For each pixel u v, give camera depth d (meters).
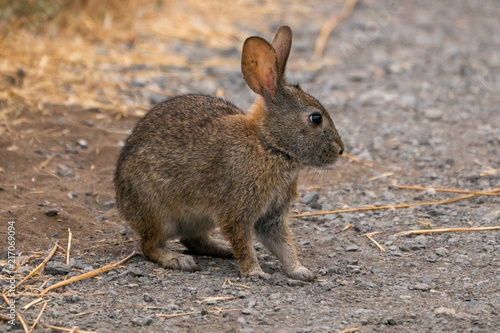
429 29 24.91
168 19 22.36
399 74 19.78
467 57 21.55
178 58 19.27
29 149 12.91
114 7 21.41
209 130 9.63
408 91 18.34
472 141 15.01
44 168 12.41
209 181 9.45
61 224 10.71
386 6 27.55
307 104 9.63
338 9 26.50
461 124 16.09
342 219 11.44
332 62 20.47
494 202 11.98
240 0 25.89
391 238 10.63
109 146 13.40
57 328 7.57
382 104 17.41
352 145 14.88
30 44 18.06
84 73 17.00
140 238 9.91
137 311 8.05
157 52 19.53
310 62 20.45
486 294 8.58
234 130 9.56
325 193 12.58
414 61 21.00
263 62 9.55
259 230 9.87
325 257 10.05
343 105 17.27
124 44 19.72
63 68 17.11
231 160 9.36
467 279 9.07
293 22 24.36
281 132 9.54
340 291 8.80
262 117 9.62
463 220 11.23
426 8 28.14
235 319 7.93
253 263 9.39
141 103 15.75
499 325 7.72
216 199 9.44
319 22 24.61
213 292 8.69
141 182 9.70
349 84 18.83
